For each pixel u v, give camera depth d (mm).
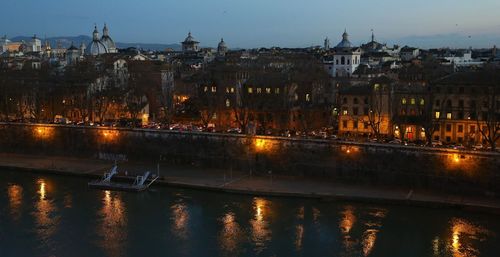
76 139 179250
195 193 137625
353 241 104938
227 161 159125
